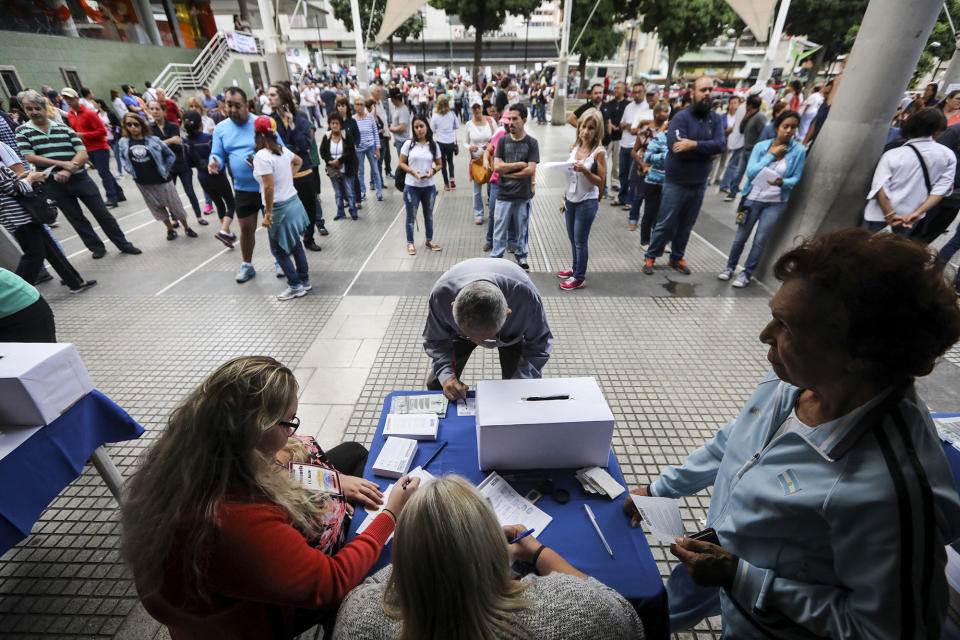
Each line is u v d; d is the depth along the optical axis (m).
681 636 1.78
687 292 4.57
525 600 0.84
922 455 0.76
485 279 1.86
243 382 1.06
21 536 1.62
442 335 2.10
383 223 6.79
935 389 3.17
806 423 0.97
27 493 1.65
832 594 0.89
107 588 1.97
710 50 39.41
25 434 1.64
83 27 13.52
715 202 7.61
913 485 0.73
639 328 3.93
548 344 2.13
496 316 1.57
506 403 1.52
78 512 2.33
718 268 5.11
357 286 4.76
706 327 3.94
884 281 0.68
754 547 0.99
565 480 1.55
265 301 4.48
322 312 4.26
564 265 5.23
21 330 2.28
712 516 1.20
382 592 0.95
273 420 1.08
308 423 2.89
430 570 0.76
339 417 2.94
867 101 3.68
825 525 0.86
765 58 10.83
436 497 0.79
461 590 0.77
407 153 5.17
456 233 6.30
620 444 2.69
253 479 1.06
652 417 2.91
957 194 4.14
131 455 2.69
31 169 4.34
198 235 6.34
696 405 3.01
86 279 4.99
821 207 4.07
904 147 3.56
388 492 1.50
